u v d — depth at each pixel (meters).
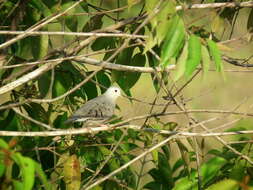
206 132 10.23
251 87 27.41
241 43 11.17
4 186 7.83
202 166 10.91
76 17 12.09
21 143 11.33
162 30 8.77
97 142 11.84
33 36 11.74
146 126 11.66
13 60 12.28
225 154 11.21
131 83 12.20
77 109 13.15
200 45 8.78
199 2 11.75
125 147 11.87
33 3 11.83
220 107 25.83
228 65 28.48
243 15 20.39
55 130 10.11
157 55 11.14
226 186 10.49
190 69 8.61
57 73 12.39
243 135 11.62
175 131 10.27
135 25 11.99
